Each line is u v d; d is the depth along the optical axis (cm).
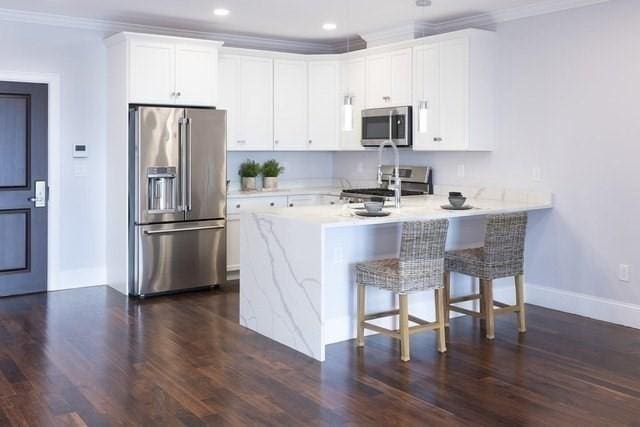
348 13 585
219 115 615
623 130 494
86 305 555
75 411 331
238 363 406
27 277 601
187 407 337
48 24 594
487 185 599
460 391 359
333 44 752
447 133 591
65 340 452
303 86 713
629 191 493
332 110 711
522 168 567
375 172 727
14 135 587
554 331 481
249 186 710
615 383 373
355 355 422
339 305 452
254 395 353
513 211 505
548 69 542
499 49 580
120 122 598
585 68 515
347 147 700
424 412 331
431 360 412
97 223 635
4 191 584
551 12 536
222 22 626
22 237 597
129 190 589
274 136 699
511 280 568
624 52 490
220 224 626
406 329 410
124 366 399
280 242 443
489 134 587
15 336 461
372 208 447
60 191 611
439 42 592
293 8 569
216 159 618
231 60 668
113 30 626
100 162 631
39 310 536
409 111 623
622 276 501
